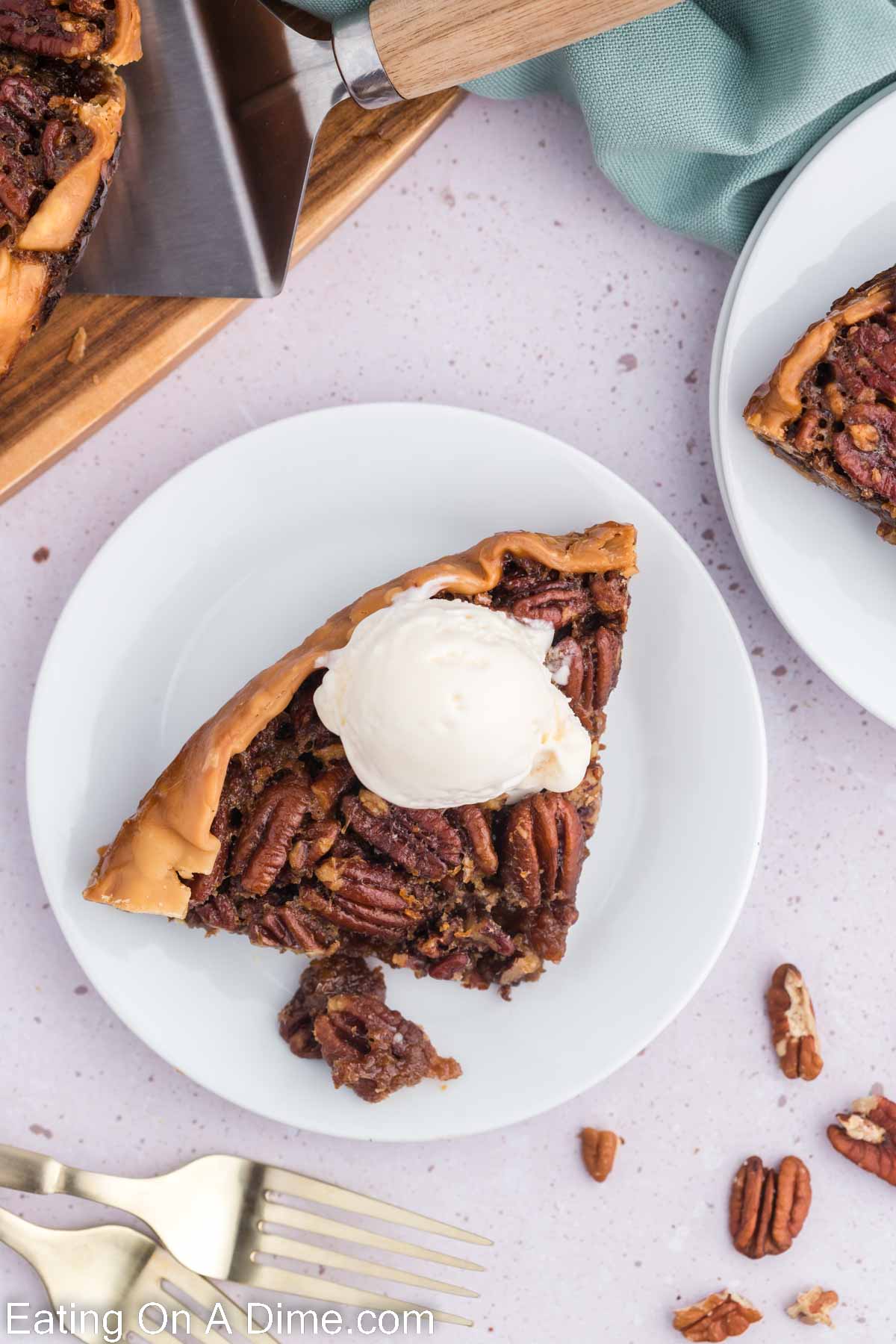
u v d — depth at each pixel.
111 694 0.52
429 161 0.55
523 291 0.55
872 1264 0.56
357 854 0.50
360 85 0.50
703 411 0.56
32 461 0.53
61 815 0.52
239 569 0.53
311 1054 0.52
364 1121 0.52
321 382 0.55
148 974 0.52
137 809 0.51
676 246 0.55
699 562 0.53
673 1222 0.56
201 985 0.52
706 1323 0.55
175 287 0.52
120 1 0.47
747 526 0.53
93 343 0.53
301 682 0.49
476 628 0.49
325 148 0.53
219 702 0.53
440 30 0.48
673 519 0.56
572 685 0.50
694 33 0.52
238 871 0.49
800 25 0.51
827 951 0.56
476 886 0.50
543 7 0.48
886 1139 0.56
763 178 0.54
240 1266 0.53
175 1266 0.53
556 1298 0.56
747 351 0.53
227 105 0.51
